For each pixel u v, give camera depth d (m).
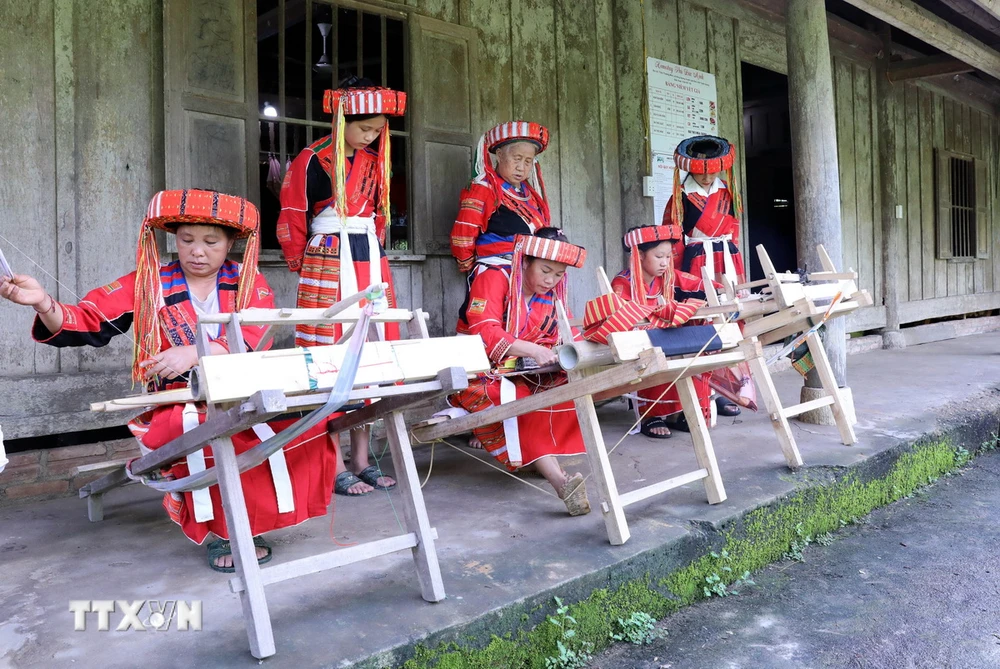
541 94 5.30
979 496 4.11
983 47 7.85
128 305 2.53
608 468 2.65
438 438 3.23
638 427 4.42
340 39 4.76
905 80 9.15
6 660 1.85
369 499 3.27
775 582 2.97
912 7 6.79
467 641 2.06
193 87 3.71
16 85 3.33
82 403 3.51
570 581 2.34
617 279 4.19
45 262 3.41
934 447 4.38
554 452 3.04
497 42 5.05
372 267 3.41
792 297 3.55
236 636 1.97
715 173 4.68
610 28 5.73
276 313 2.02
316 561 1.97
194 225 2.47
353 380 1.88
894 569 3.10
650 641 2.47
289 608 2.13
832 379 4.03
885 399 5.33
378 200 3.50
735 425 4.57
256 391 1.82
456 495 3.29
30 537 2.82
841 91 8.41
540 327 3.36
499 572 2.39
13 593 2.27
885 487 3.92
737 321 3.94
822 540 3.39
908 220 9.63
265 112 4.39
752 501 3.12
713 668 2.32
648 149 5.73
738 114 6.92
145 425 2.54
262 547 2.50
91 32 3.52
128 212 3.62
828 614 2.69
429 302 4.71
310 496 2.53
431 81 4.63
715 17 6.69
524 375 3.19
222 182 3.81
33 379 3.38
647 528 2.80
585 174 5.56
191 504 2.36
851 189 8.55
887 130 8.91
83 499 3.39
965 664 2.35
